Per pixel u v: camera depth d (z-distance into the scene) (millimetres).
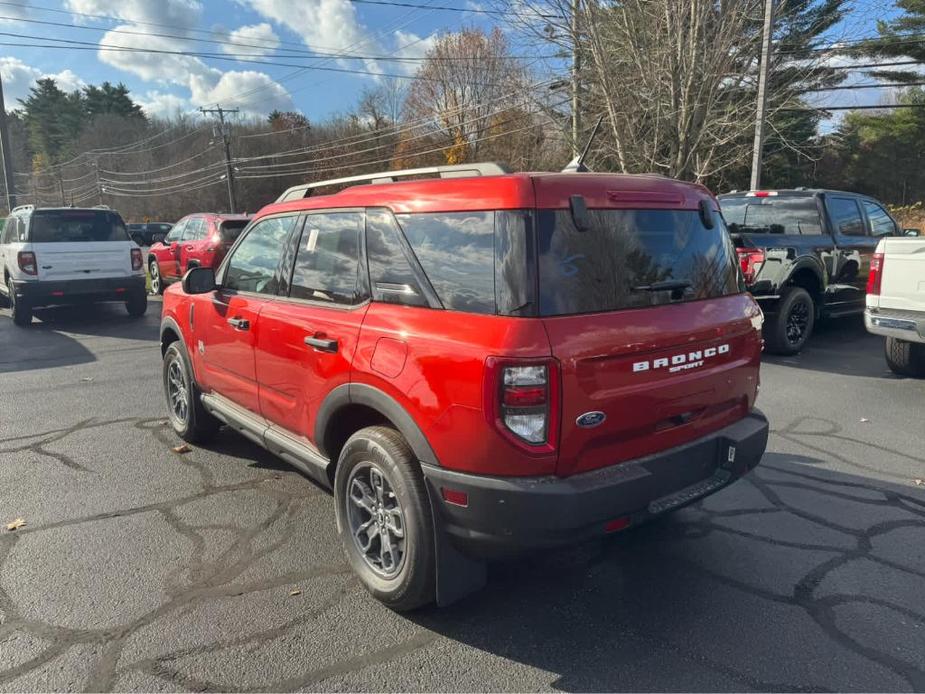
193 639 2922
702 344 3100
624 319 2805
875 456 5125
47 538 3840
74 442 5516
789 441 5473
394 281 3109
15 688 2611
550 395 2553
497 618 3098
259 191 71500
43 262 11258
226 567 3529
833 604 3178
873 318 7129
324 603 3203
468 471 2658
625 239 2957
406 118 53844
